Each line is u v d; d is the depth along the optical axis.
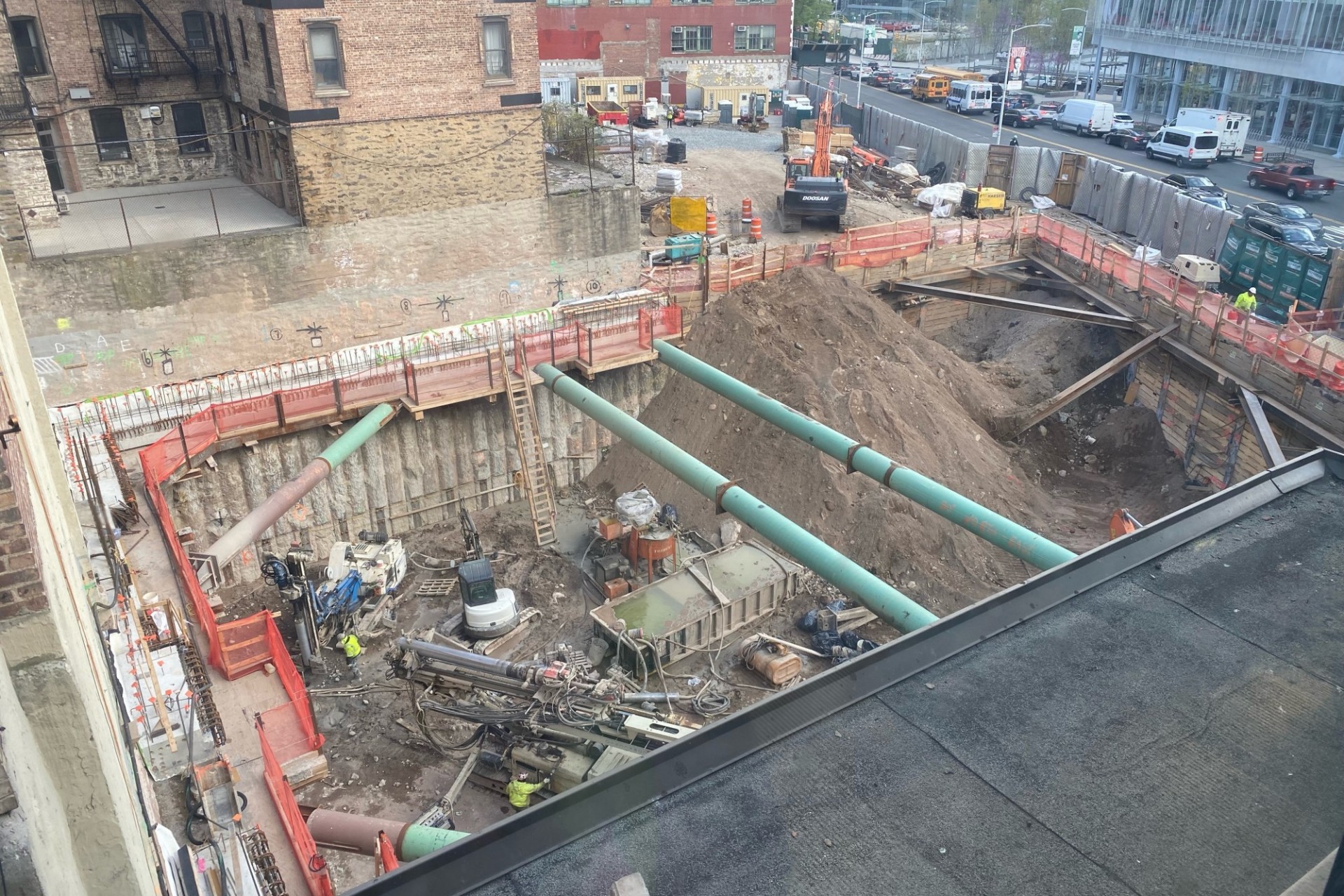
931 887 6.08
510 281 32.44
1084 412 33.62
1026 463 31.16
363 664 23.44
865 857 6.30
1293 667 8.04
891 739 7.31
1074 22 98.94
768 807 6.70
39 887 3.96
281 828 14.54
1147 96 81.50
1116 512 23.34
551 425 30.73
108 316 26.27
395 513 28.97
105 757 5.77
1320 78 63.75
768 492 27.92
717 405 30.38
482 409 29.33
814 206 43.34
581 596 25.81
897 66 115.19
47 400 26.11
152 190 33.78
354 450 25.77
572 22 66.44
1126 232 46.78
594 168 37.41
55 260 25.22
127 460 24.86
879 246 38.28
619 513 25.03
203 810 11.86
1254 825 6.55
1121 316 34.38
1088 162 49.34
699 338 32.44
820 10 103.75
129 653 13.58
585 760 18.53
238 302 28.05
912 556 25.47
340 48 27.45
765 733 7.35
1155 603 8.90
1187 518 10.07
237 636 18.11
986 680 7.94
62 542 8.30
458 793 19.70
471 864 6.19
